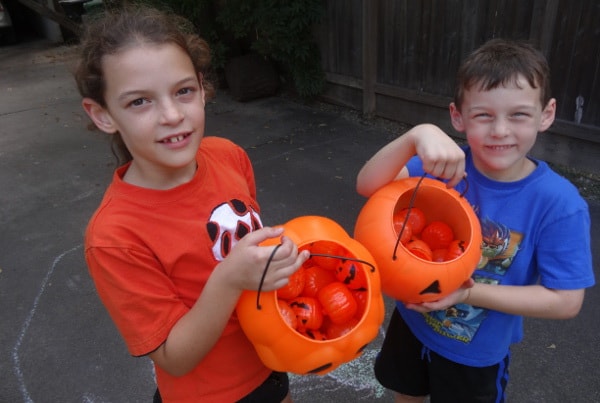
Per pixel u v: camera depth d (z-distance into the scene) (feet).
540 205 4.67
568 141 13.87
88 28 4.19
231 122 20.03
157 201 4.24
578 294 4.62
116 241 3.95
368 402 7.64
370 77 18.66
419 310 4.44
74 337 9.32
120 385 8.25
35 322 9.78
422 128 4.39
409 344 5.91
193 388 4.61
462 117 4.81
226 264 3.55
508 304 4.62
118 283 3.93
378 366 6.37
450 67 16.15
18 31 43.14
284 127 19.15
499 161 4.57
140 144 3.90
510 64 4.32
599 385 7.62
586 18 12.36
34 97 25.29
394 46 17.53
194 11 21.80
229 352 4.58
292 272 3.43
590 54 12.60
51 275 11.23
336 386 7.94
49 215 13.94
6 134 20.48
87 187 15.47
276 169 15.55
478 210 4.95
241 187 5.00
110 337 9.27
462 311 5.13
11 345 9.23
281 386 5.18
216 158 5.09
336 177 14.74
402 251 4.08
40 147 18.86
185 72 3.91
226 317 3.76
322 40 19.97
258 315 3.60
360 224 4.45
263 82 22.22
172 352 3.92
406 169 5.33
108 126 4.19
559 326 8.71
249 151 17.13
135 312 3.99
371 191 4.88
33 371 8.62
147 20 4.05
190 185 4.40
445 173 4.18
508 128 4.41
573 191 4.66
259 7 19.60
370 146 16.83
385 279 4.15
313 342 3.52
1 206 14.62
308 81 20.45
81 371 8.56
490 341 5.21
